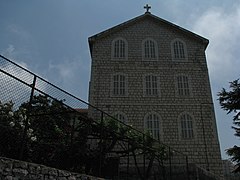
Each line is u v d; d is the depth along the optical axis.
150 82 27.20
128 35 29.62
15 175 6.92
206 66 28.22
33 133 10.47
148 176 14.48
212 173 22.58
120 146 15.43
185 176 16.48
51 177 7.93
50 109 10.16
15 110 9.53
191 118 25.61
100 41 29.17
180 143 24.50
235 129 22.44
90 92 26.38
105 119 16.34
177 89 26.92
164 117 25.56
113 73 27.47
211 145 24.45
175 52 28.84
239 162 21.55
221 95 23.84
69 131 11.77
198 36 29.30
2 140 9.16
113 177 11.77
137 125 25.08
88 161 11.59
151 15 30.36
